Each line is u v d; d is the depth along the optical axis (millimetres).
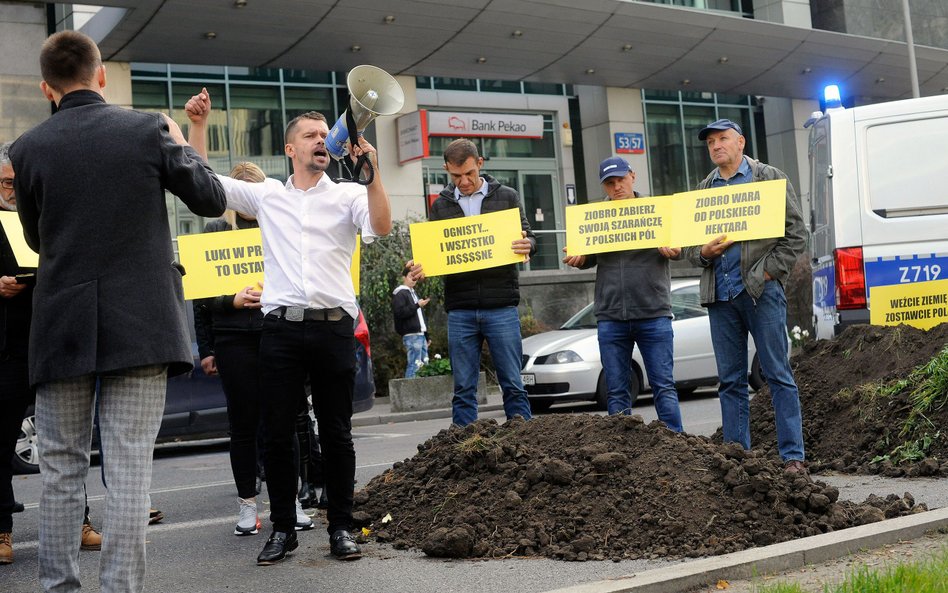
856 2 32500
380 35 22766
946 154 10281
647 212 7188
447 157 7148
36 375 3715
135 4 19141
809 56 29359
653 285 7340
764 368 6766
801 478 5395
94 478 10055
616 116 29922
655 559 4859
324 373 5199
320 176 5312
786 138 33406
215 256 6055
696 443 5676
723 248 6672
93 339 3650
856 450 7410
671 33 26078
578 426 5938
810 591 3986
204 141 4973
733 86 30547
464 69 25750
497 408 16750
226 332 6148
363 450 11148
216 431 11383
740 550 4891
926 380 7406
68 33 3908
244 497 6297
